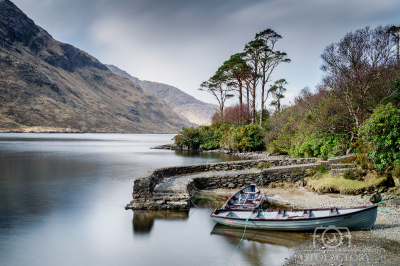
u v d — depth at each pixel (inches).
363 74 743.1
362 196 544.7
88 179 948.0
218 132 2220.7
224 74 2009.1
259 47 1722.4
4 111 6678.2
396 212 447.5
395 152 509.7
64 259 342.0
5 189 776.3
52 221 492.4
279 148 1387.8
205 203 607.2
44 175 1028.5
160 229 446.0
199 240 398.6
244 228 429.7
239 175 753.0
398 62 822.5
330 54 808.9
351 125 847.1
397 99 797.2
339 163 671.8
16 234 428.1
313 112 1010.1
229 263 323.3
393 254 315.0
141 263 328.2
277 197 612.4
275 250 351.6
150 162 1462.8
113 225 467.2
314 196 599.2
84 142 3622.0
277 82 2258.9
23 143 2918.3
